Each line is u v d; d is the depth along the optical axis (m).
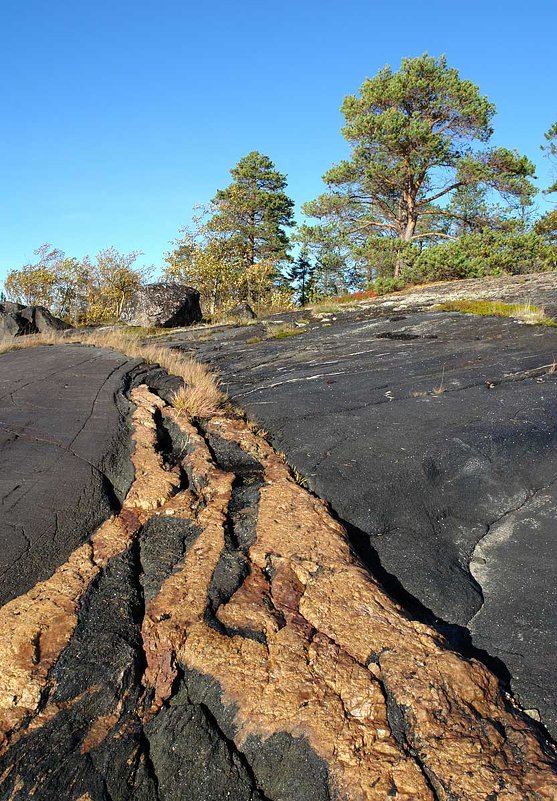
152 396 7.22
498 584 3.75
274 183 37.41
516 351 8.25
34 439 5.67
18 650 2.90
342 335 11.13
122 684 2.81
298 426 5.97
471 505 4.55
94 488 4.61
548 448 5.15
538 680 2.99
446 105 24.11
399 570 3.86
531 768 2.39
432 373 7.60
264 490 4.53
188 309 19.23
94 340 12.52
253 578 3.53
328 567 3.54
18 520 4.08
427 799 2.24
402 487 4.64
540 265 20.81
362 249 24.03
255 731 2.59
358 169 25.53
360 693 2.68
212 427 6.10
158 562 3.70
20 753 2.48
